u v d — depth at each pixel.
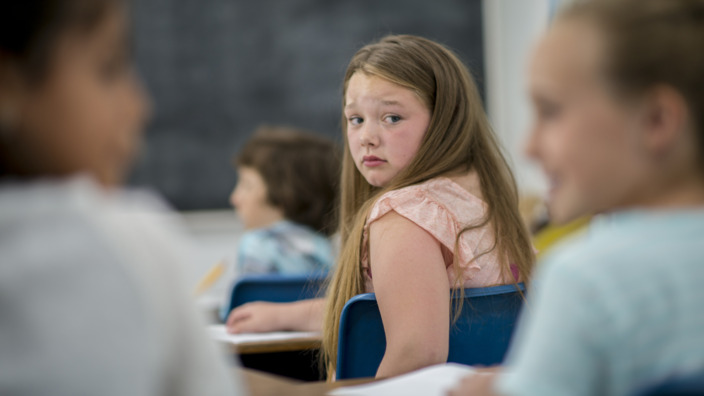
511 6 5.13
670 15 0.74
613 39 0.74
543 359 0.73
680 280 0.71
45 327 0.65
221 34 5.09
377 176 1.76
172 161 5.04
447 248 1.59
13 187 0.70
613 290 0.71
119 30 0.77
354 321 1.53
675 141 0.74
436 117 1.75
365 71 1.77
